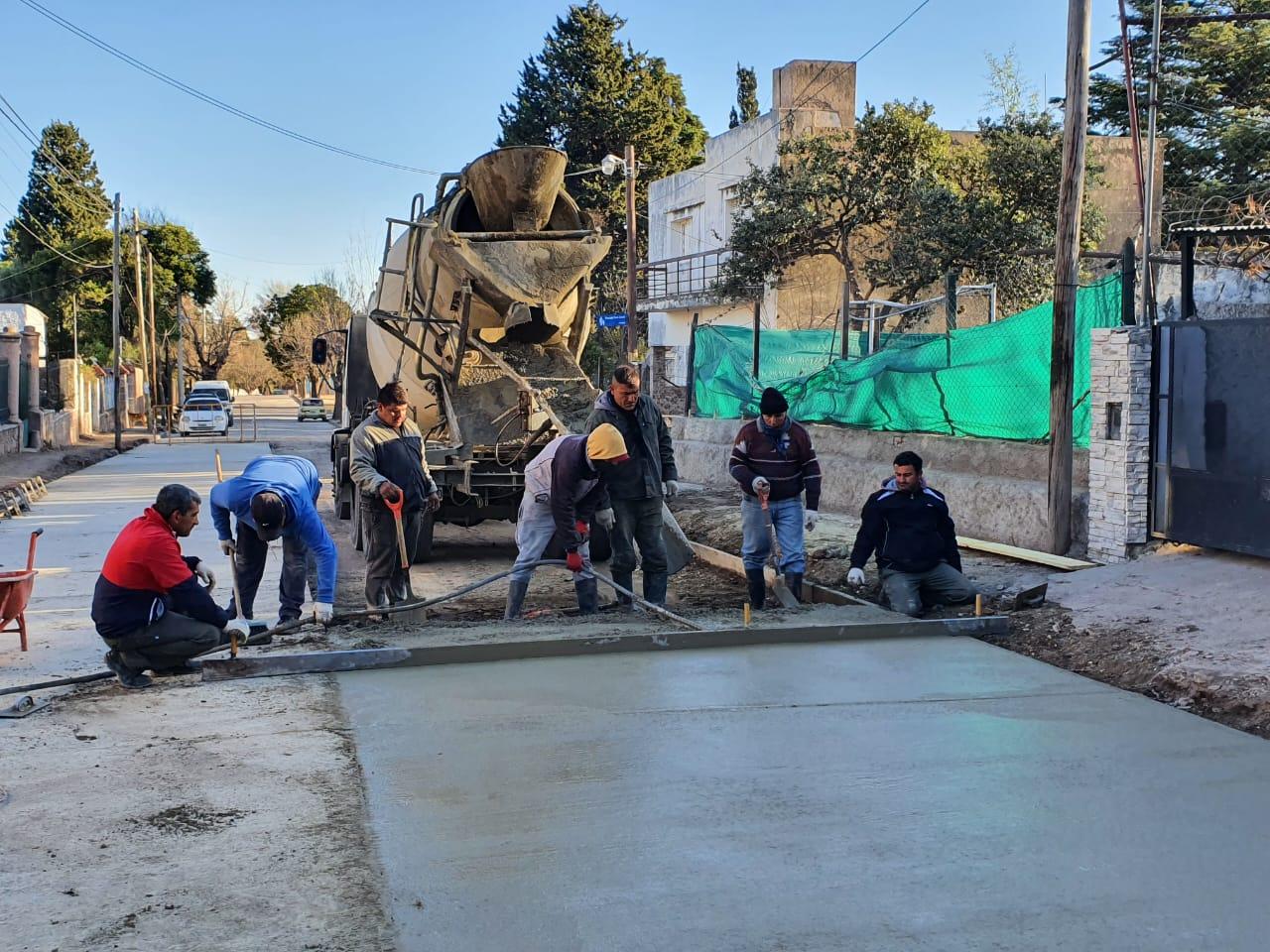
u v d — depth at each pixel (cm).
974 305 2253
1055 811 457
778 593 909
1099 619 762
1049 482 980
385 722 577
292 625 743
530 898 383
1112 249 2378
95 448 3306
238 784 492
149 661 655
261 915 373
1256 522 802
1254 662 632
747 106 6038
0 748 543
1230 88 2006
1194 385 852
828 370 1527
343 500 1368
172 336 7106
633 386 822
